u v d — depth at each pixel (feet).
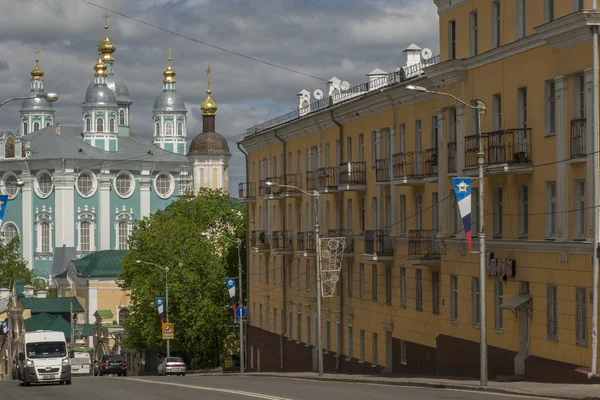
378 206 202.39
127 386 168.55
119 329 439.22
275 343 279.49
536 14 139.64
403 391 127.54
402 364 191.62
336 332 228.63
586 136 127.95
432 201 177.58
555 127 134.92
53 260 619.26
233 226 403.95
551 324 137.49
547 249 137.28
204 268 349.82
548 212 137.90
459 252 164.35
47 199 625.82
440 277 174.09
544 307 138.62
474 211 159.43
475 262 158.81
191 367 353.92
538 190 139.74
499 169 141.69
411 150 184.75
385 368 199.62
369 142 207.10
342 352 224.94
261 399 116.67
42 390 162.30
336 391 130.41
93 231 628.69
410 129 185.37
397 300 193.47
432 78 169.48
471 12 160.35
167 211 442.09
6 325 485.97
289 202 265.54
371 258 195.42
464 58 160.35
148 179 646.74
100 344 452.35
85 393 147.02
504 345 150.00
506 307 143.23
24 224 627.87
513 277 146.51
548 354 137.59
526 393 113.91
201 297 346.74
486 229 154.61
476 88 157.07
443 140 169.78
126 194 640.58
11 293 497.05
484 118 154.20
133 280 368.89
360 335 213.66
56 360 186.29
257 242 294.66
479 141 131.75
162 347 352.69
